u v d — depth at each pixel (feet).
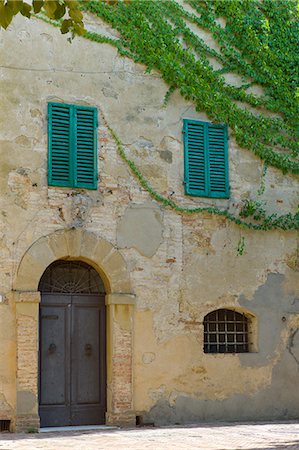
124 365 47.11
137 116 49.75
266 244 52.75
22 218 45.65
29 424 43.98
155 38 50.98
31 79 47.03
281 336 52.31
